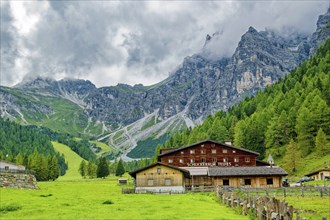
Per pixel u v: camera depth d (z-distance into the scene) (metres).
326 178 106.56
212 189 85.38
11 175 83.62
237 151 122.06
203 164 121.06
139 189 85.81
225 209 45.78
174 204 50.84
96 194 76.19
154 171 91.75
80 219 36.41
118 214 39.84
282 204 29.11
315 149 142.62
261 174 93.88
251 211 37.97
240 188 73.69
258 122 169.88
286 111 173.88
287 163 134.38
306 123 144.38
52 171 196.75
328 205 49.75
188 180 103.94
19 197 61.81
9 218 38.09
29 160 194.38
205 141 122.69
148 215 38.94
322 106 148.62
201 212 41.50
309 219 38.53
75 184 125.88
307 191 67.44
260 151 164.12
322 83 184.38
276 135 153.88
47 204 50.62
